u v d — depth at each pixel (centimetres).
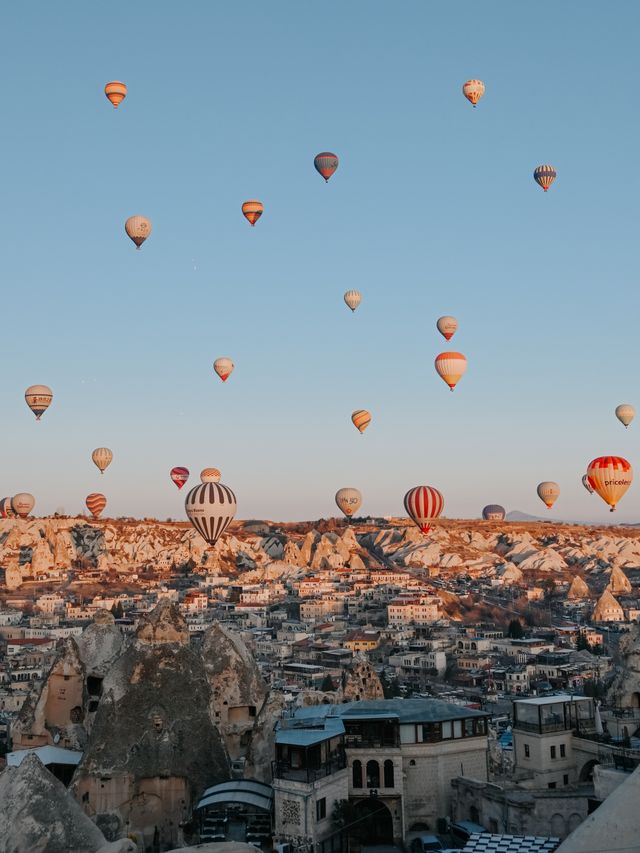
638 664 9781
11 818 6912
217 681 10794
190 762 9200
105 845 6662
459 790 8944
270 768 9412
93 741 9212
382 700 9969
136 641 9706
